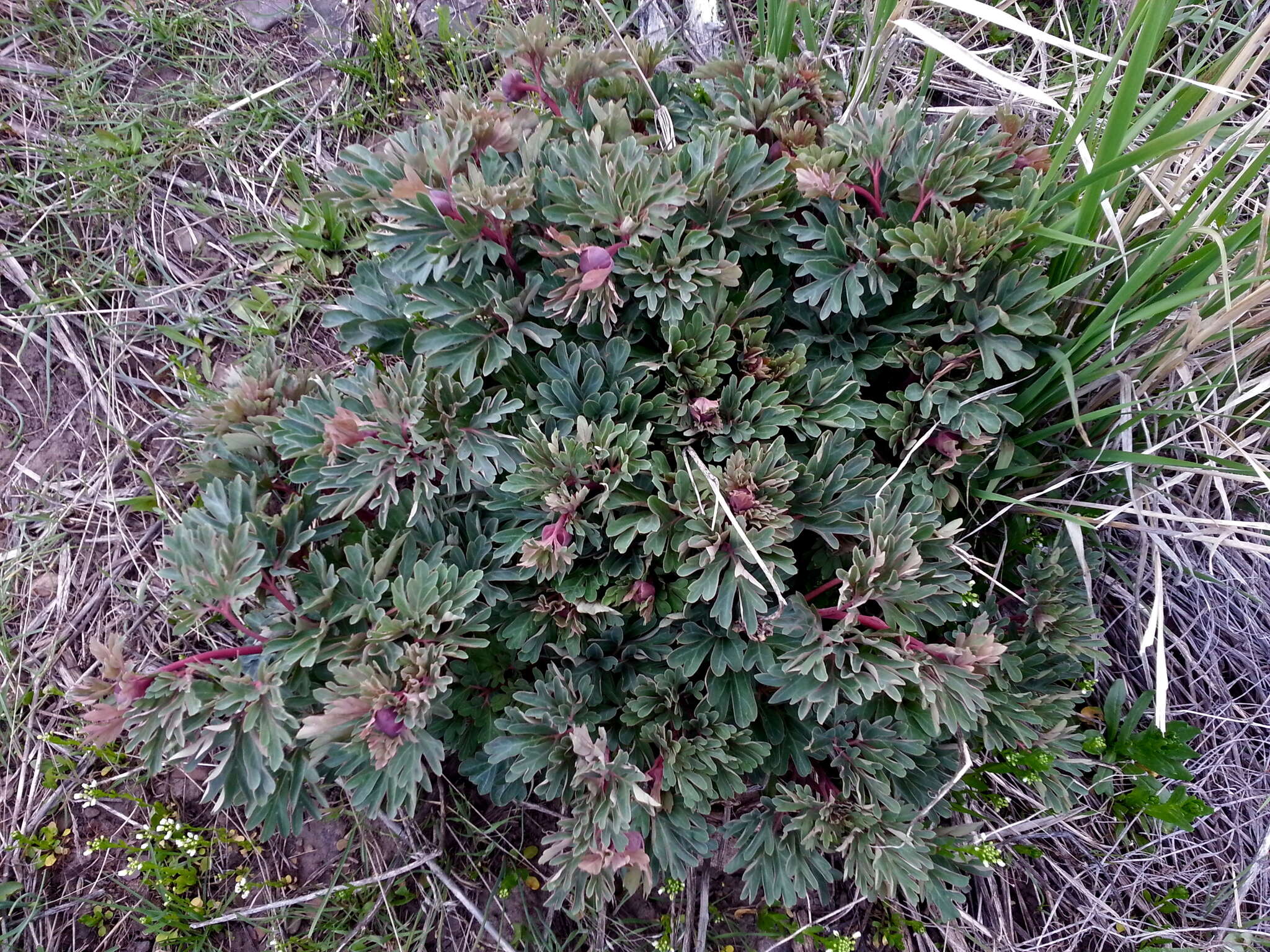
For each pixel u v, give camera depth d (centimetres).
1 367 54
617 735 45
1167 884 53
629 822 39
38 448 53
